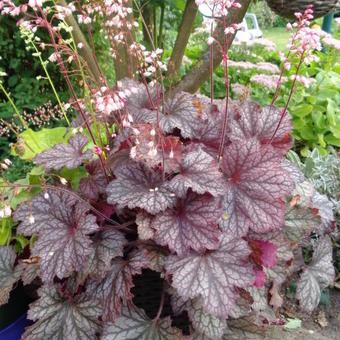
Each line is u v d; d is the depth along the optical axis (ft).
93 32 3.80
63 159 1.80
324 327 2.44
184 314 1.87
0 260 1.83
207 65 2.72
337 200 2.86
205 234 1.55
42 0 1.43
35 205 1.72
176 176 1.67
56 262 1.53
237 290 1.61
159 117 1.91
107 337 1.54
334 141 4.15
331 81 4.25
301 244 2.14
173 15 4.37
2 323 1.86
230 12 2.48
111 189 1.65
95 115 1.95
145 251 1.65
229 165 1.77
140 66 1.89
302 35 1.53
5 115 3.67
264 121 2.02
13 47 3.88
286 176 1.68
